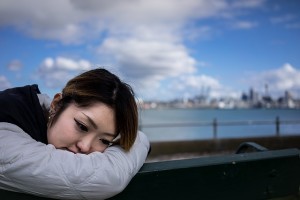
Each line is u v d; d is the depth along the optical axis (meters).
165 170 1.31
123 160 1.24
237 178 1.47
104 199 1.21
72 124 1.26
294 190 1.64
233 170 1.46
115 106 1.27
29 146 1.13
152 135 14.06
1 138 1.14
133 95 1.36
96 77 1.30
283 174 1.59
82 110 1.25
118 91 1.28
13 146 1.11
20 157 1.08
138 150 1.37
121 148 1.31
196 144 10.17
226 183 1.46
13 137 1.15
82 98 1.26
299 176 1.63
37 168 1.07
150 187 1.30
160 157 9.55
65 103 1.30
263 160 1.52
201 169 1.38
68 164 1.11
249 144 1.89
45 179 1.07
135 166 1.27
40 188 1.09
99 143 1.32
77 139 1.27
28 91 1.38
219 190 1.45
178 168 1.33
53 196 1.13
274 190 1.58
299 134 11.60
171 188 1.34
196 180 1.38
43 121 1.35
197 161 1.41
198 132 15.80
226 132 16.45
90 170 1.12
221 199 1.46
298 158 1.61
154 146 9.67
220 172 1.43
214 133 10.77
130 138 1.30
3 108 1.25
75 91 1.28
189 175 1.36
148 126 9.80
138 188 1.28
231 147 10.56
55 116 1.32
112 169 1.16
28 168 1.07
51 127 1.31
